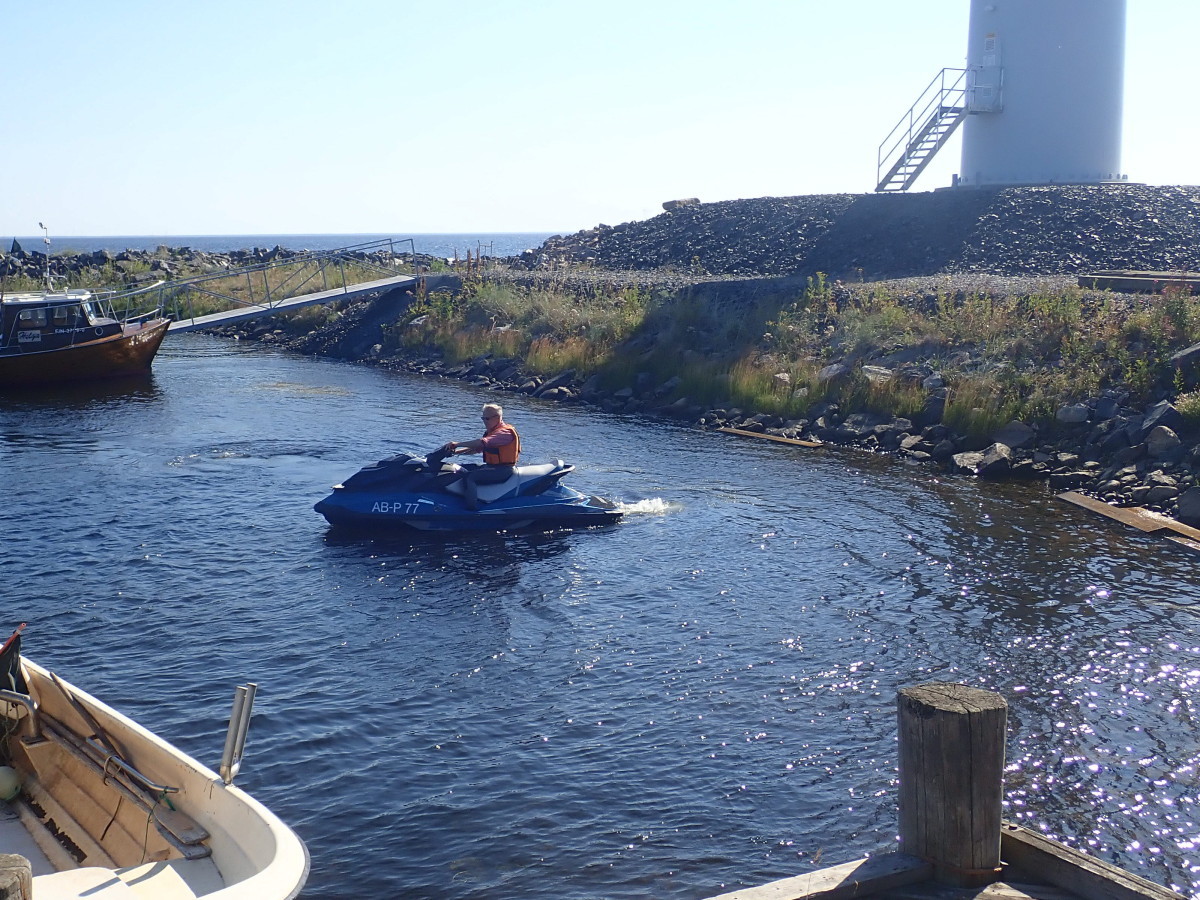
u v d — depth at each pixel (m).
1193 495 15.70
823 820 7.79
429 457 15.34
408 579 12.93
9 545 14.14
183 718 9.20
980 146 42.03
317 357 38.09
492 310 35.25
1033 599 12.37
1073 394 20.16
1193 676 10.22
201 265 58.66
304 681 9.99
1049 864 5.75
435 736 8.98
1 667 7.71
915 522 15.64
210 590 12.48
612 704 9.62
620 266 42.94
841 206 40.84
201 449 20.47
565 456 20.34
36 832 7.02
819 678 10.18
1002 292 25.66
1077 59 40.09
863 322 25.61
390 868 7.19
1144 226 34.06
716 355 26.83
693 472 18.98
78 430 22.61
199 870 5.73
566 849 7.42
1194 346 19.62
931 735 5.69
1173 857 7.39
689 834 7.61
